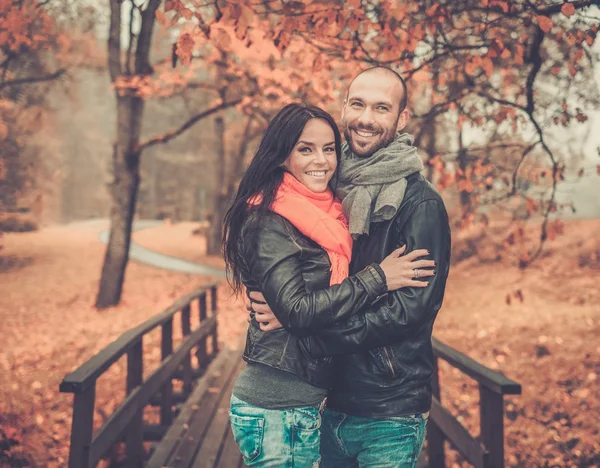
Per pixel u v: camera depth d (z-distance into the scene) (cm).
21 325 1188
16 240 2672
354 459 219
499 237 1680
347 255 194
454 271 1606
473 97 514
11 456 515
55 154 3869
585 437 527
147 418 625
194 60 888
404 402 197
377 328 182
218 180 2486
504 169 544
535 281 1355
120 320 1200
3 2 526
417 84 536
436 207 195
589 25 385
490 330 972
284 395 191
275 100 908
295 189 194
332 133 198
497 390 262
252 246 188
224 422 495
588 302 1138
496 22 400
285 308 179
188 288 1638
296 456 190
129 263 2195
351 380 200
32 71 1340
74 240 2930
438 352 358
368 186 199
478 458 283
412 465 201
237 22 367
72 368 833
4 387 720
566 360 751
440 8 384
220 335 1055
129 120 1277
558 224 524
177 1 343
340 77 546
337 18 378
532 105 464
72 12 1148
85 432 280
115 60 1241
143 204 5753
